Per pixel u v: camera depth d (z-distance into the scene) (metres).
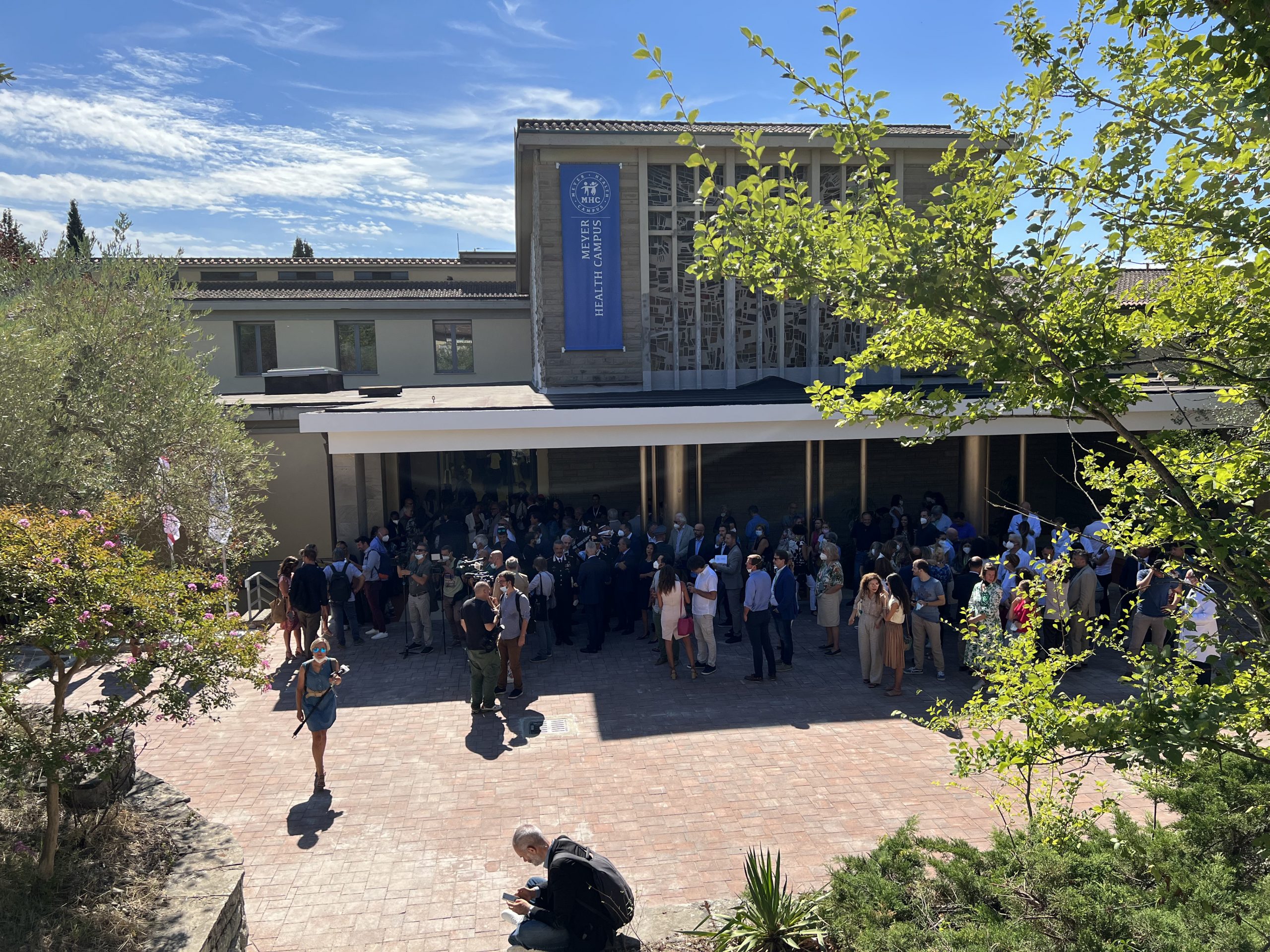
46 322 13.17
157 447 13.23
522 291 28.50
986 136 4.65
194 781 8.59
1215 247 3.94
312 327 27.41
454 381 28.05
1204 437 4.87
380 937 6.11
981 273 4.08
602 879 4.95
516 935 4.98
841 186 18.59
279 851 7.26
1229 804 5.18
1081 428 15.24
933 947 4.30
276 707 10.66
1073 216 4.16
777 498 21.98
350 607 13.38
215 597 6.39
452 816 7.84
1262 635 4.27
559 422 14.38
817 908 5.21
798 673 11.73
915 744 9.23
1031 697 4.57
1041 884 4.63
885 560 12.50
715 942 5.25
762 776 8.51
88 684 10.95
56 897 5.54
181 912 5.47
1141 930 4.08
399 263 37.44
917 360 5.04
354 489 17.66
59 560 5.68
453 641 13.63
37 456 10.84
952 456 22.28
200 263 36.12
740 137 4.36
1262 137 3.49
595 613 12.80
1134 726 3.83
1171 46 3.98
